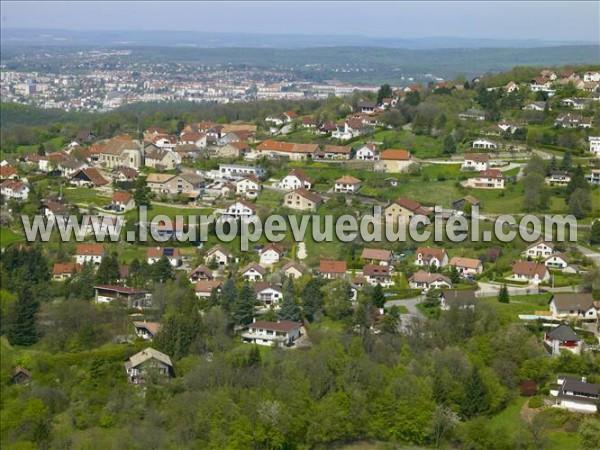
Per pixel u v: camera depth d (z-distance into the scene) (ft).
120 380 545.44
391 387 502.38
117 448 469.98
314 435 483.92
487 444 470.39
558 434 480.23
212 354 569.23
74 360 568.82
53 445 481.05
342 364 525.75
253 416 483.10
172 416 493.36
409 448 481.87
